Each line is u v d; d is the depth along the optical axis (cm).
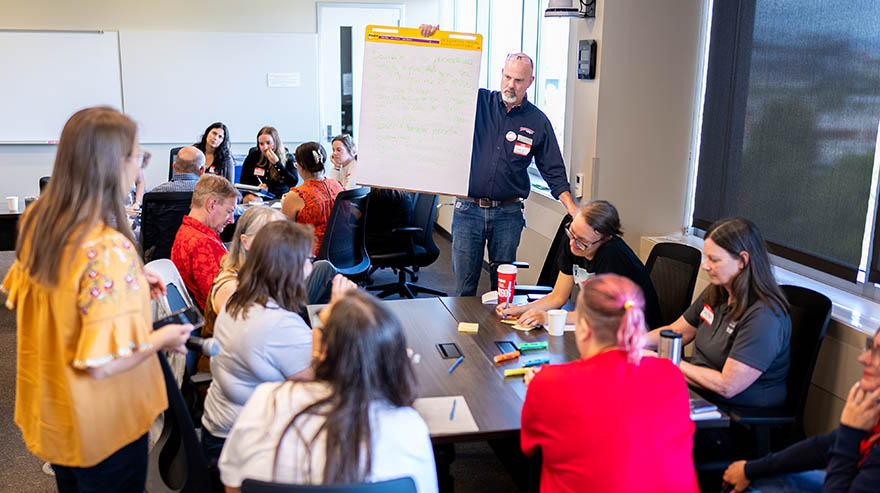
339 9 755
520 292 334
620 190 402
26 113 704
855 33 287
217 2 727
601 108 390
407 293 537
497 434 199
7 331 466
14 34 688
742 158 359
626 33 382
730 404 240
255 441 145
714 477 241
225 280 249
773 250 341
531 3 585
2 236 475
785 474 208
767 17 337
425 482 148
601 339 172
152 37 713
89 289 163
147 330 173
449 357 251
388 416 144
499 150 400
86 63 707
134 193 606
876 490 161
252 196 549
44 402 174
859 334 255
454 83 367
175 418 222
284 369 211
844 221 299
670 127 398
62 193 166
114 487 183
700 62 393
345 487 135
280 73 750
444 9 787
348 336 142
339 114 781
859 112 287
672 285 318
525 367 241
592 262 289
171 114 732
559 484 172
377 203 495
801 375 243
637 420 164
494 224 412
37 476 298
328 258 443
